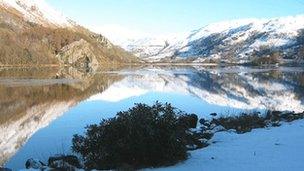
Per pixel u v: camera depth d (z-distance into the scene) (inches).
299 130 815.7
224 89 2471.7
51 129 1077.1
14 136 992.9
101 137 631.2
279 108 1534.2
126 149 600.7
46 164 652.1
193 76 4033.0
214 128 914.7
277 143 687.7
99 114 1369.3
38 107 1556.3
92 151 635.5
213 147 691.4
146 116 617.9
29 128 1103.0
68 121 1216.8
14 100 1770.4
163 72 4977.9
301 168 527.8
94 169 606.5
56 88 2412.6
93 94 2102.6
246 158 596.7
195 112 1381.6
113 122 630.5
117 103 1705.2
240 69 6314.0
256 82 3142.2
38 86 2517.2
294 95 2112.5
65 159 637.9
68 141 912.9
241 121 979.9
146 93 2176.4
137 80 3294.8
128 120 614.5
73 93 2148.1
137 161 605.9
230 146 692.7
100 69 5915.4
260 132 821.9
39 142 910.4
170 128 618.5
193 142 735.1
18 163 737.0
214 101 1795.0
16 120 1245.7
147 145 600.1
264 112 1306.6
